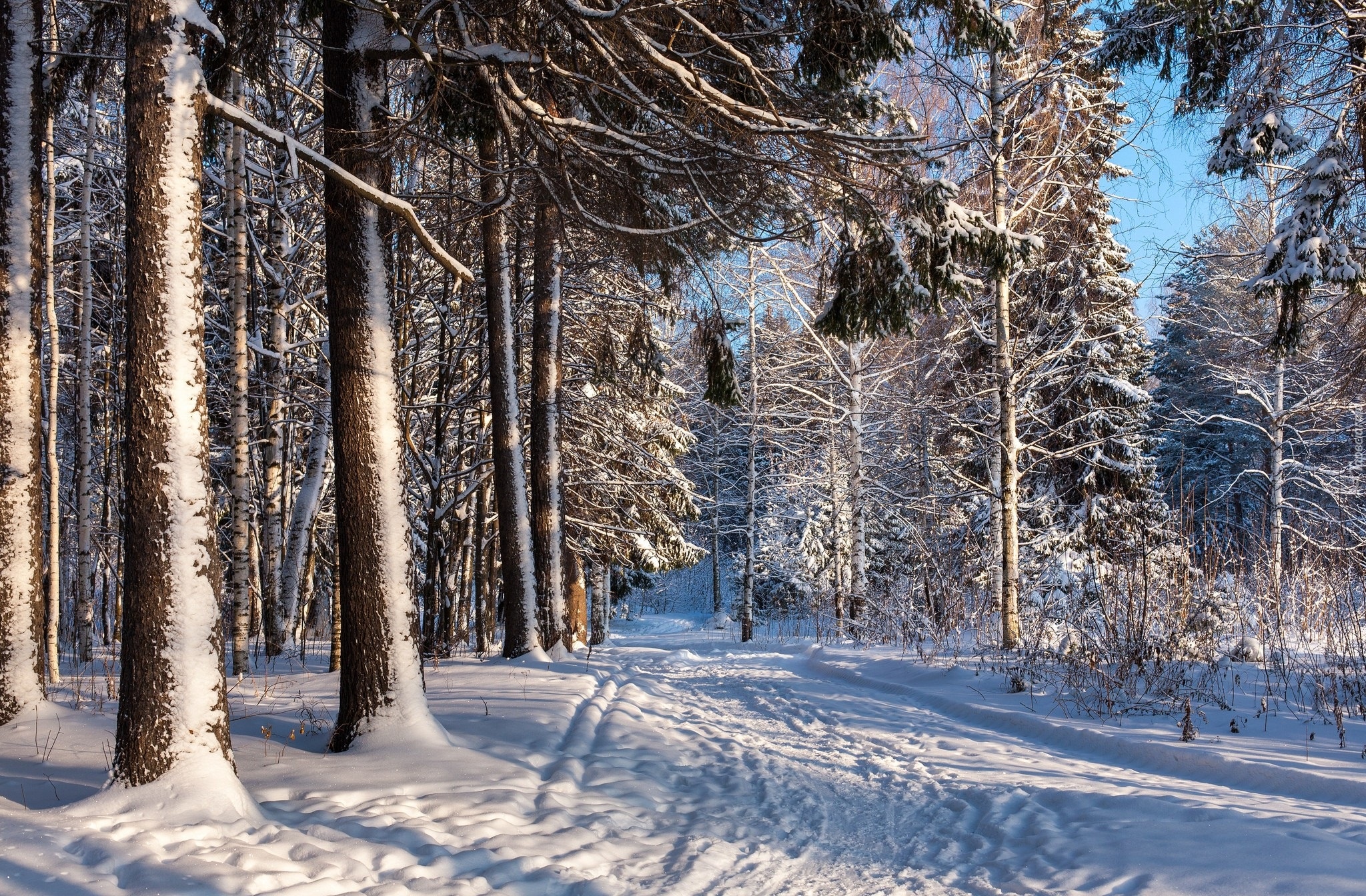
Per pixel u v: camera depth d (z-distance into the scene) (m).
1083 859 4.77
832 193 7.23
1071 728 8.48
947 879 4.71
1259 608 12.15
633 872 4.68
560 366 15.84
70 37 9.59
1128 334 20.11
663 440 26.33
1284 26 10.63
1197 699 9.27
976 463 21.27
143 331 4.93
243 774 6.00
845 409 23.38
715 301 9.20
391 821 4.96
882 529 30.08
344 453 7.10
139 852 3.98
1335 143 10.55
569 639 17.69
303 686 10.73
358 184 5.61
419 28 6.36
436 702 9.34
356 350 7.14
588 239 9.85
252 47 7.37
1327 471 20.06
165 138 5.00
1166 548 13.72
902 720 9.82
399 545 7.12
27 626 7.70
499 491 14.47
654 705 10.52
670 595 61.78
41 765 6.03
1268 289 11.11
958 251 7.54
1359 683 8.77
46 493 14.78
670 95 7.76
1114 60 12.55
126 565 4.92
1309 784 6.04
